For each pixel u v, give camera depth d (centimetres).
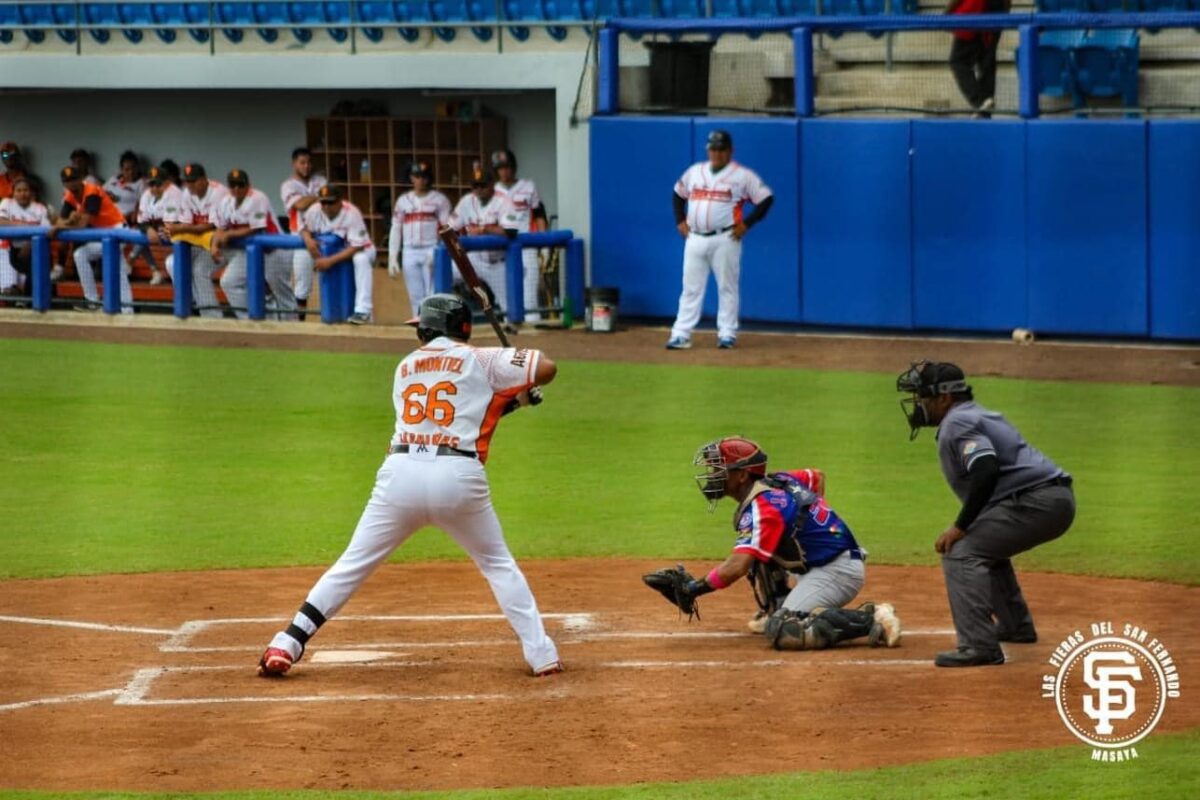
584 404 4844
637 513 3578
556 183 7375
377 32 7181
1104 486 3738
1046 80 6000
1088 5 6419
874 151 5984
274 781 1919
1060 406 4694
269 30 7412
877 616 2464
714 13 6862
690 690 2264
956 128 5859
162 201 6644
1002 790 1803
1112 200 5688
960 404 2334
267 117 8019
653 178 6362
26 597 2916
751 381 5200
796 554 2472
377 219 7812
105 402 4969
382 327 6238
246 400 4984
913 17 5950
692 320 5900
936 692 2217
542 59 6638
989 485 2255
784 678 2311
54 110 8419
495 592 2366
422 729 2112
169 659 2500
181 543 3338
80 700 2273
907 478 3856
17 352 5950
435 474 2295
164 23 7650
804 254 6169
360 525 2372
